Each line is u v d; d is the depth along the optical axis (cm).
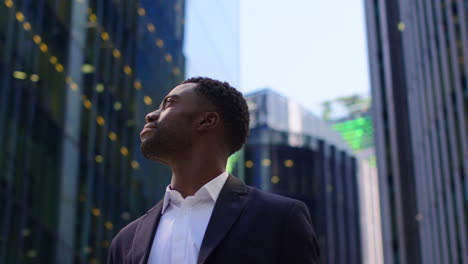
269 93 6500
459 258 1848
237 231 155
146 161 2273
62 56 1634
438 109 2094
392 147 2967
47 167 1485
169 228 166
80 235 1653
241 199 166
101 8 1969
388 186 2912
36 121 1445
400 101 3017
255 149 6044
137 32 2288
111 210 1909
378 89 3138
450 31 1953
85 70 1791
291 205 164
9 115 1307
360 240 6856
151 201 2275
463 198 1806
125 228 184
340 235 6359
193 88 179
